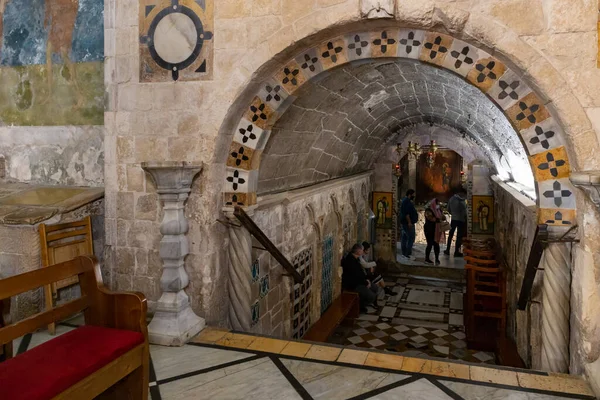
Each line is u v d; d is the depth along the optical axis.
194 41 4.19
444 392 3.25
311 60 4.07
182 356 3.80
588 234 3.28
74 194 4.75
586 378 3.35
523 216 5.68
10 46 5.41
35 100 5.35
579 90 3.30
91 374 2.45
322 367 3.62
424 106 8.65
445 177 18.12
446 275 11.70
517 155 6.74
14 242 4.20
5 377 2.25
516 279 6.31
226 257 4.59
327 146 6.96
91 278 2.96
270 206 5.43
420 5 3.51
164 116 4.32
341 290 8.89
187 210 4.30
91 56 5.12
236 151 4.39
